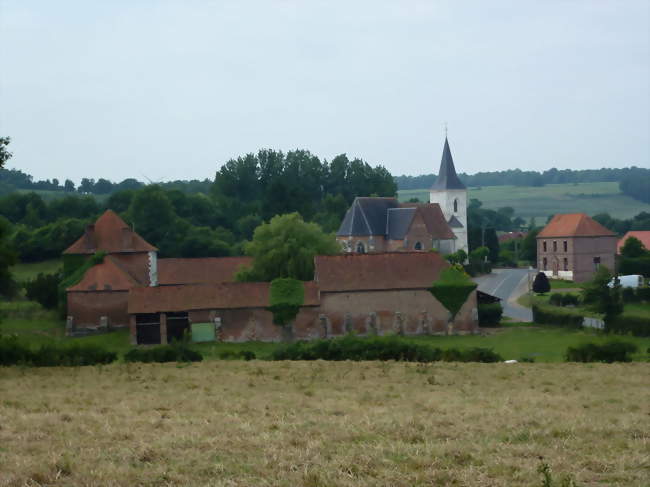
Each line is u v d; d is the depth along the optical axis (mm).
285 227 81375
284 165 196125
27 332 73500
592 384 35094
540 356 54906
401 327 72812
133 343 69625
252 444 19969
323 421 23672
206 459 18484
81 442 20516
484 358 46750
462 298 73312
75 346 47281
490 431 22031
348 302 72312
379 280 73250
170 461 18375
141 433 21766
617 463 18031
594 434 21703
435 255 75688
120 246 80500
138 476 16984
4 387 34719
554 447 19812
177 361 46562
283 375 37781
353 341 48500
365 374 38094
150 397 30422
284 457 18469
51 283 81062
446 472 17062
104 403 28922
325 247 82188
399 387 33688
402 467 17672
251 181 189375
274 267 79562
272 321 71125
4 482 16469
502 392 32188
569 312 73000
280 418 24516
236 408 26875
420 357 46625
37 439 21188
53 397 30672
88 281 74625
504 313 84938
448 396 30656
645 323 64688
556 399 29641
